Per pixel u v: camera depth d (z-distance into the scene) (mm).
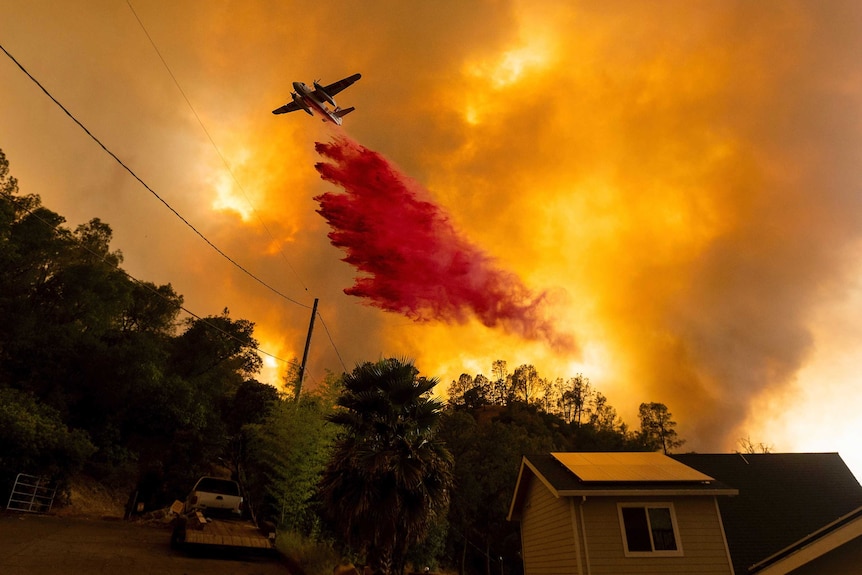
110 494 29000
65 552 10891
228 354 39406
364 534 12102
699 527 14742
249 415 31016
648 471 16188
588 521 14766
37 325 28938
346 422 13797
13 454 18406
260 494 23469
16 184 31047
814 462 20156
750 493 18578
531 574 18156
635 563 14227
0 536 11609
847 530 8875
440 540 26188
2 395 20141
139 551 12266
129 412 28844
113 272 34938
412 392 14156
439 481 13117
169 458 29984
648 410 96438
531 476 18953
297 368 22750
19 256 29594
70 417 27031
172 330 42938
